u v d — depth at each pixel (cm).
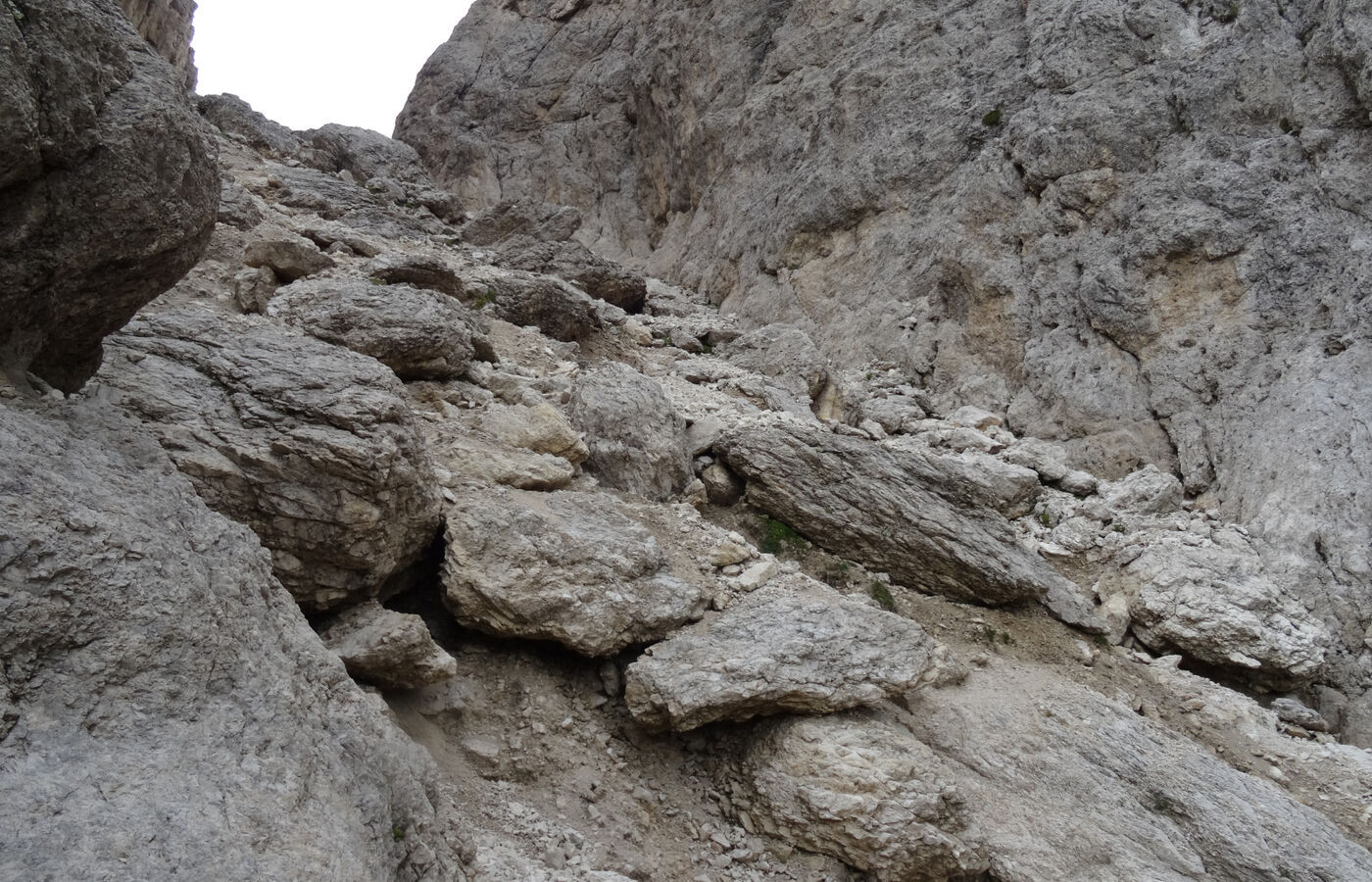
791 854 532
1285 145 1134
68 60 363
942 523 814
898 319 1409
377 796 348
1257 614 812
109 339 549
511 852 449
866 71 1675
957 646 748
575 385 895
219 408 524
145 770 284
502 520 604
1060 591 837
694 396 1071
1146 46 1314
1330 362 986
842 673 582
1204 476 1033
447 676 527
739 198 1909
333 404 541
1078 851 552
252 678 335
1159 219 1172
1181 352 1117
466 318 925
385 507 533
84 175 376
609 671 596
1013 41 1505
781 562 773
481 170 2788
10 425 329
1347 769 687
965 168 1442
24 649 285
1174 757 641
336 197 1586
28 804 258
